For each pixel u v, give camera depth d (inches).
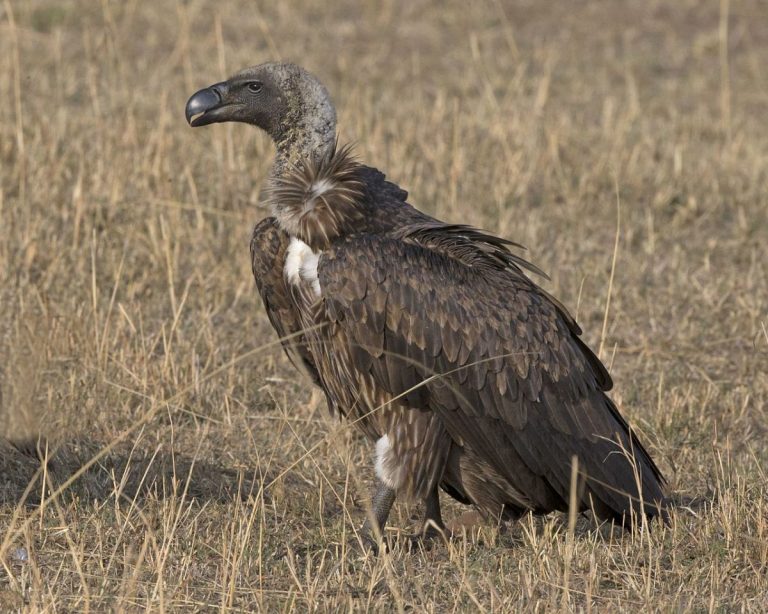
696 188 1250.6
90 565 594.6
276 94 693.3
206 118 697.6
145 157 1183.6
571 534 580.7
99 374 810.8
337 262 626.2
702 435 796.0
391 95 1528.1
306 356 685.9
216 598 572.7
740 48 1846.7
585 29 1907.0
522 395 635.5
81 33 1696.6
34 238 1008.9
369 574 594.6
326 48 1752.0
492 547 644.1
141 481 665.0
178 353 877.8
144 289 988.6
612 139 1360.7
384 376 634.2
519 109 1471.5
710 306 1007.6
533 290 658.2
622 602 582.2
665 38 1883.6
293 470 732.7
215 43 1707.7
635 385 867.4
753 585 600.4
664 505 660.1
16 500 668.7
